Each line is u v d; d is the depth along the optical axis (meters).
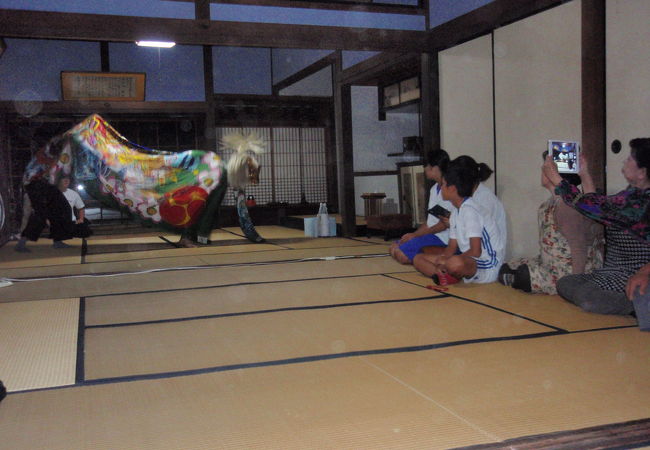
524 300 3.55
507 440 1.64
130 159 7.31
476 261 4.02
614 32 4.02
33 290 4.39
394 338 2.76
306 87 11.05
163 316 3.39
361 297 3.78
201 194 7.34
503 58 5.23
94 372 2.37
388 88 8.16
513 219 5.20
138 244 7.91
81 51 9.69
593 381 2.12
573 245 3.42
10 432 1.78
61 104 9.60
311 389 2.10
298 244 7.41
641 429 1.70
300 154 11.52
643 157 2.64
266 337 2.84
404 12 6.37
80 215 7.89
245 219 7.77
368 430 1.74
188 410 1.93
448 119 6.19
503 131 5.27
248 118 11.12
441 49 6.27
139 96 9.88
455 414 1.84
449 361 2.38
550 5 4.58
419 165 7.70
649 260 2.95
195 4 5.79
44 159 7.54
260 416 1.87
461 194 3.93
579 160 3.31
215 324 3.15
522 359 2.39
